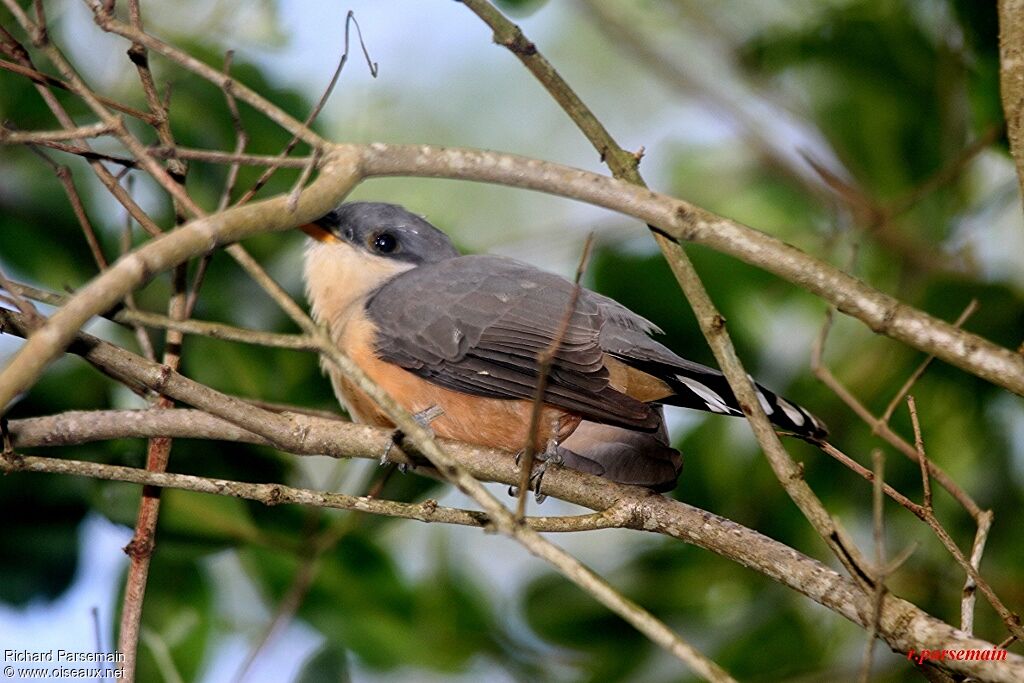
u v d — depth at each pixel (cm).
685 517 820
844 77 1270
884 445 1147
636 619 620
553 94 855
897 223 1252
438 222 1373
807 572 776
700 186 1388
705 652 1103
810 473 1162
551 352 705
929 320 744
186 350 1109
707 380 959
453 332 1004
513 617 1170
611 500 850
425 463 869
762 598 1135
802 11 1358
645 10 1457
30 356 598
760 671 1096
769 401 929
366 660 1101
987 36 1202
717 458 1180
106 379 1061
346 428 834
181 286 859
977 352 732
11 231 1091
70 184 815
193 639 1055
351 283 1130
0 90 1058
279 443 816
